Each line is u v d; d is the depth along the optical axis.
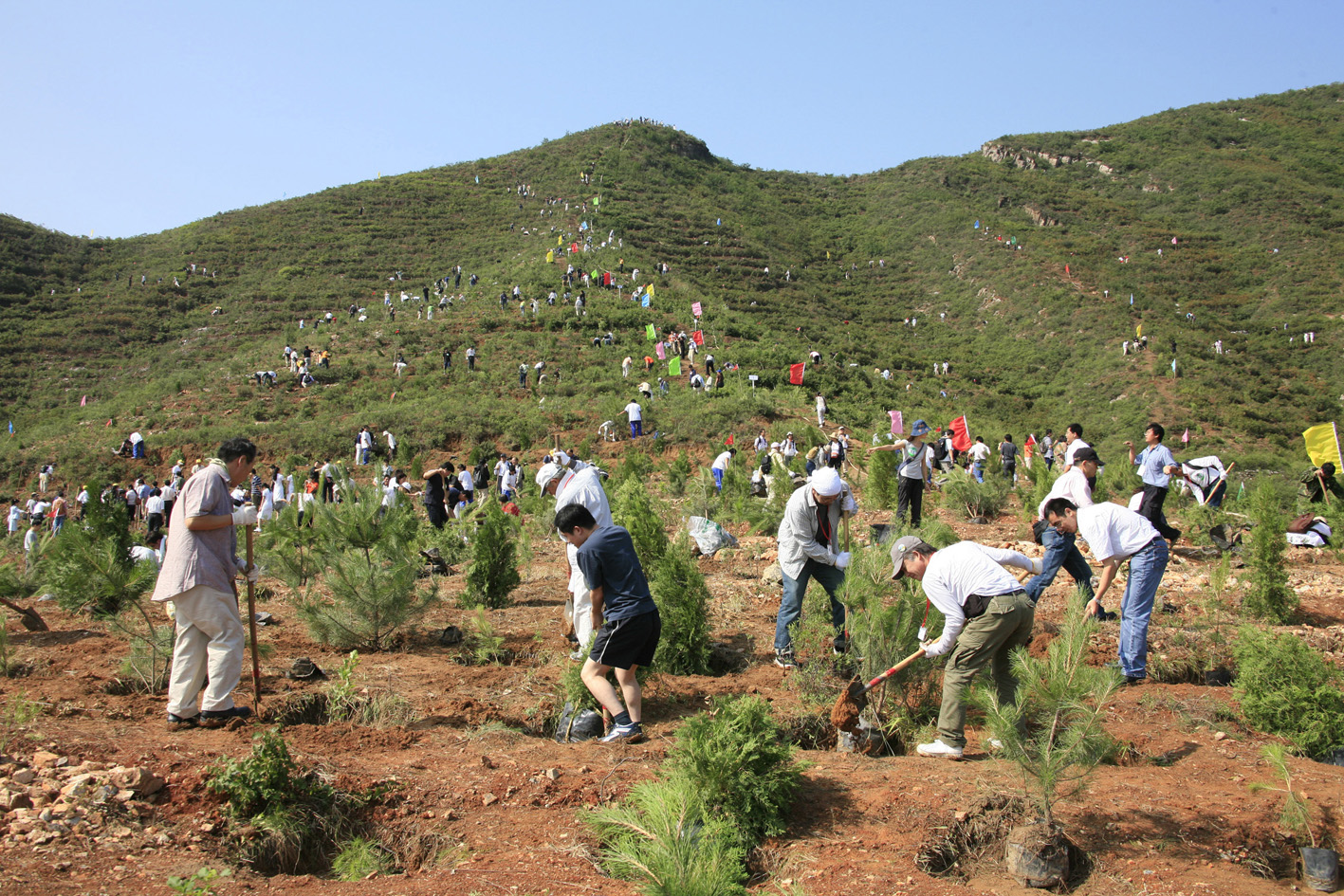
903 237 87.56
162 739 4.30
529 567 10.52
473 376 37.19
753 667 6.16
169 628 5.68
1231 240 76.06
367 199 81.56
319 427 31.80
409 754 4.43
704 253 73.44
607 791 4.00
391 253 68.50
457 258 66.31
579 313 45.28
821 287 75.00
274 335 52.94
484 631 6.43
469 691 5.55
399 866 3.60
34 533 17.00
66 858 3.14
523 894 3.20
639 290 51.03
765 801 3.73
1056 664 3.92
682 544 6.46
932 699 5.20
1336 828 3.78
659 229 76.12
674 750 4.11
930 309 72.31
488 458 28.48
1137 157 99.81
